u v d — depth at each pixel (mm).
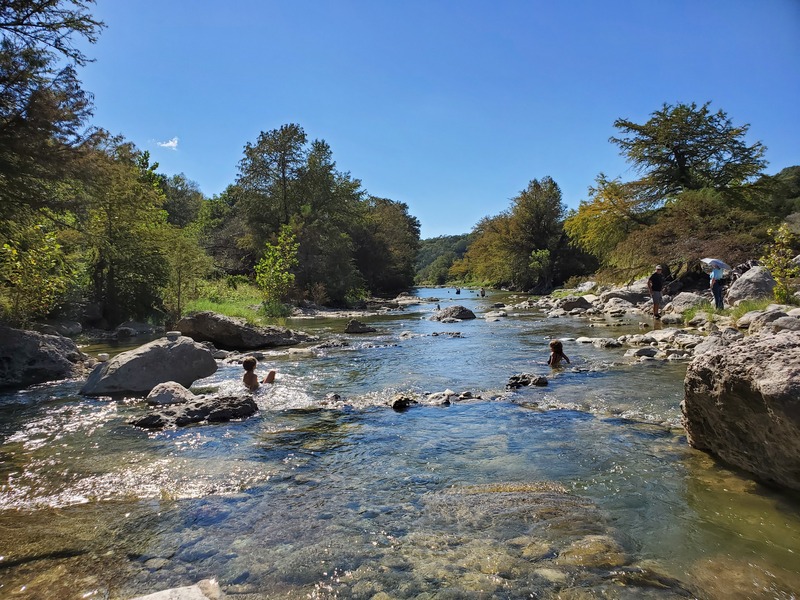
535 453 5121
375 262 58312
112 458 5262
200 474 4766
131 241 21406
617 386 8109
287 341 16234
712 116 31406
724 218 25359
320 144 44469
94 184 15812
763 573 2928
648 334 13914
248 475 4730
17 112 12875
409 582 2902
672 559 3105
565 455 5027
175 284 23812
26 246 14125
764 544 3254
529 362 11062
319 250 41438
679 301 20281
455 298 48781
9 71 12750
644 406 6828
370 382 9328
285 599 2768
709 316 15250
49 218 16156
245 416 6941
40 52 13219
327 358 12469
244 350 15109
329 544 3379
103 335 18359
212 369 10062
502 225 61562
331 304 40094
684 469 4547
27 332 10305
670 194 32812
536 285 60188
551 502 3947
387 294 64500
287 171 42844
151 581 2982
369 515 3811
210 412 6812
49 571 3104
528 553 3197
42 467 5004
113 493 4344
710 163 32781
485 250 71125
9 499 4227
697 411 4832
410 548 3299
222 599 2770
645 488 4164
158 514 3910
